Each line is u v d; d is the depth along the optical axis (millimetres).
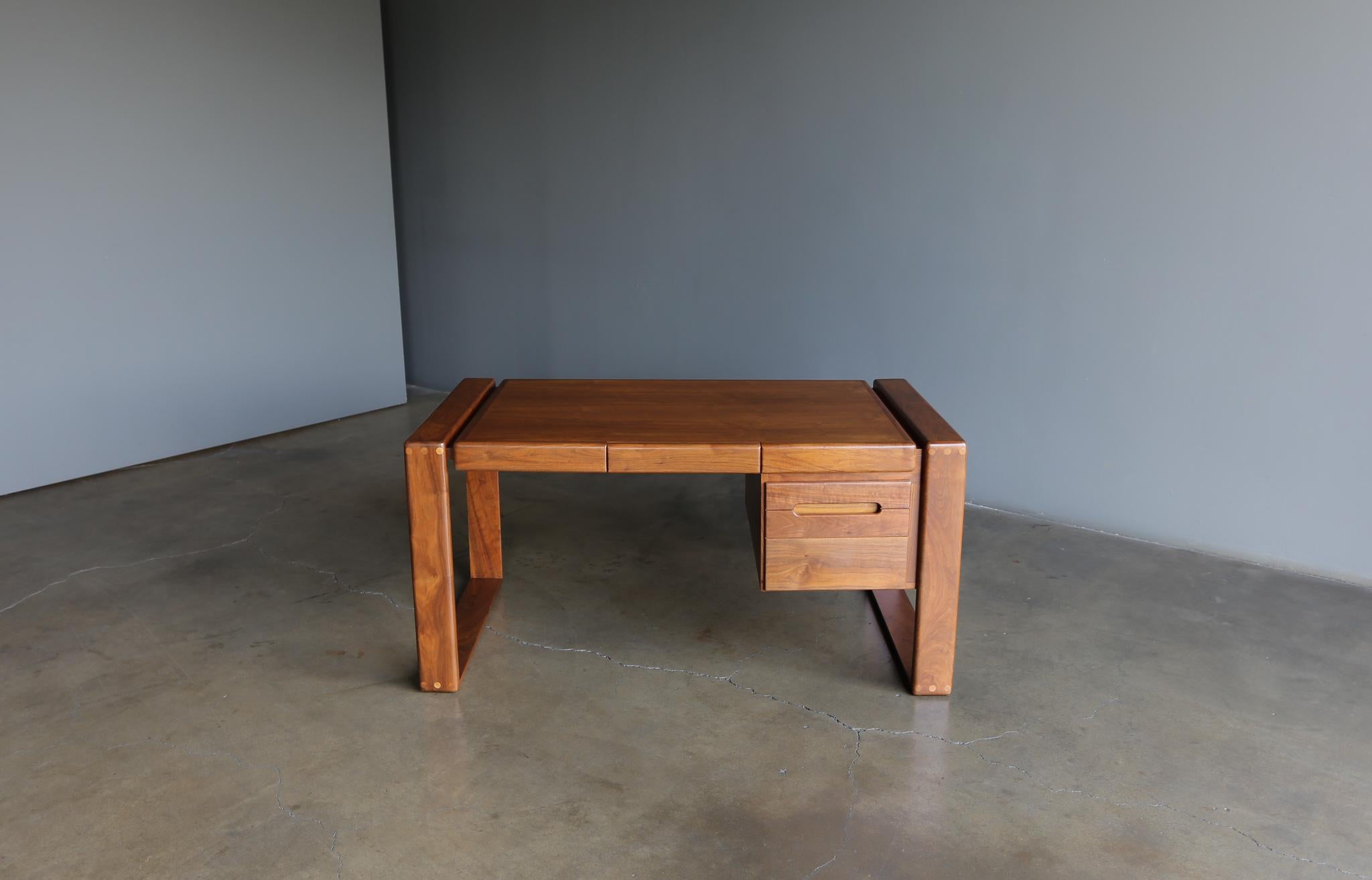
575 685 2221
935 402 3434
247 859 1650
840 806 1795
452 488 3590
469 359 4945
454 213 4758
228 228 4004
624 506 3451
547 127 4273
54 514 3309
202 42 3799
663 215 3998
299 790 1838
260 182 4090
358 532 3164
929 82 3197
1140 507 3082
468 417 2324
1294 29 2561
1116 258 2963
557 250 4406
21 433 3494
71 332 3564
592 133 4129
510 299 4660
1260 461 2840
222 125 3916
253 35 3975
